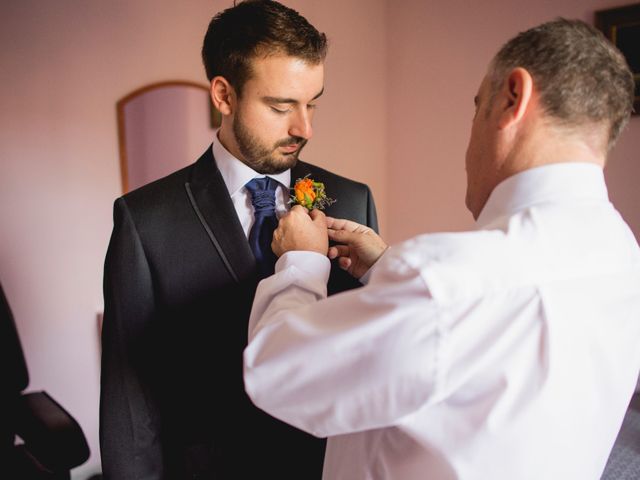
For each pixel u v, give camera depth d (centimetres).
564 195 56
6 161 176
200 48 206
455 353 50
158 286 86
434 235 54
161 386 90
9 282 181
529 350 51
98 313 198
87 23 182
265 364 58
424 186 264
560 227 54
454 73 241
